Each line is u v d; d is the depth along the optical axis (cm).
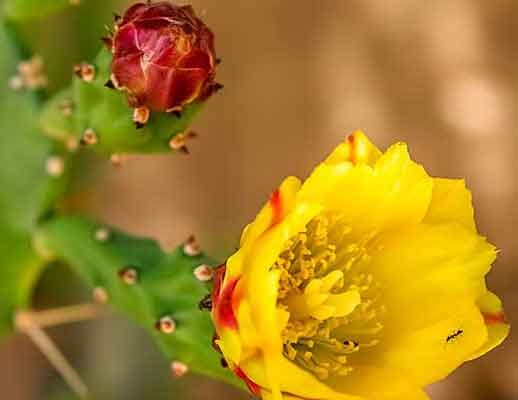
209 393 76
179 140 52
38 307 70
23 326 58
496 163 85
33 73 57
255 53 83
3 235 57
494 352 81
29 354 72
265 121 82
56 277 70
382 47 86
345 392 49
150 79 51
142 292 53
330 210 49
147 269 53
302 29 84
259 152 82
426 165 84
